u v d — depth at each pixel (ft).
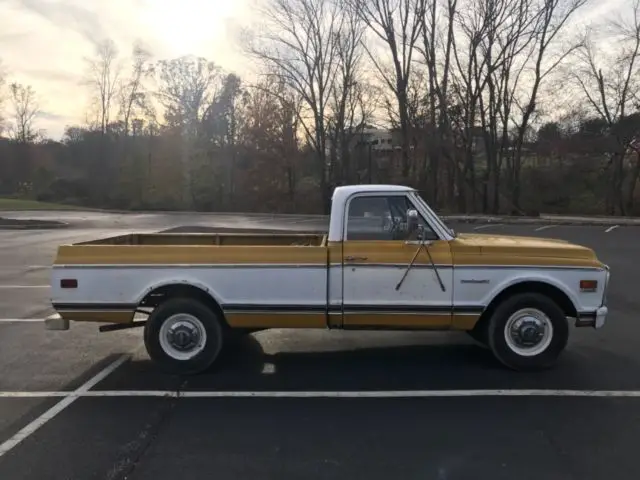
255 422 15.06
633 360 20.53
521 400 16.61
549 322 18.95
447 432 14.39
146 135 201.98
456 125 127.75
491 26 118.73
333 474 12.21
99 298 18.88
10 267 45.83
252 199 164.86
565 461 12.81
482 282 18.66
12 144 235.81
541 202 150.51
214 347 18.95
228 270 18.69
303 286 18.70
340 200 19.08
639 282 38.55
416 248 18.71
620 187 138.82
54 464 12.67
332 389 17.63
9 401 16.60
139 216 131.34
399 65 123.44
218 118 183.62
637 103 132.36
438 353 21.44
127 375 19.02
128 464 12.67
